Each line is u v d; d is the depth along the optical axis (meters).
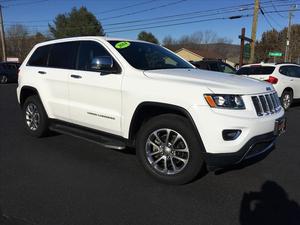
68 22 58.91
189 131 4.18
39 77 6.22
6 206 3.82
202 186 4.43
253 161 5.43
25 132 7.11
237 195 4.19
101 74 5.04
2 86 22.28
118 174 4.80
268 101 4.55
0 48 66.06
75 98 5.50
